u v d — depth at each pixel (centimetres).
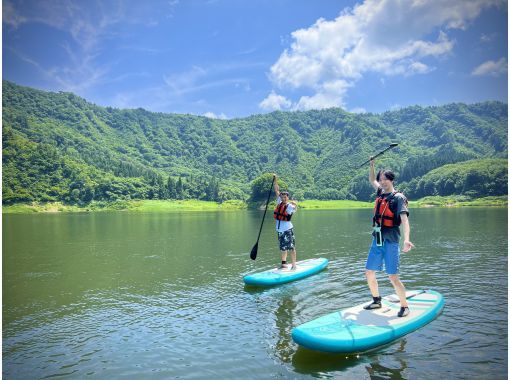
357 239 2361
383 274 1274
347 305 941
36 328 844
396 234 749
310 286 1130
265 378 593
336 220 4484
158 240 2491
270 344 721
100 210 11881
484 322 793
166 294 1108
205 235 2808
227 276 1328
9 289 1195
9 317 923
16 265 1598
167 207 12531
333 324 721
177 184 15200
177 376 609
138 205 12888
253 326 818
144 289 1172
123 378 608
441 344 690
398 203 735
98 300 1062
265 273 1210
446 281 1159
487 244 1933
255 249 1280
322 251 1844
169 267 1512
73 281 1296
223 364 645
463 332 741
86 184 12912
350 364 629
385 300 856
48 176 12750
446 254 1638
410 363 626
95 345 742
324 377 591
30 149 13175
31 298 1090
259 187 12231
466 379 574
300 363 639
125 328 834
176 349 712
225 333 782
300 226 3516
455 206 9019
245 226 3734
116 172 16488
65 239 2620
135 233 3048
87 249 2073
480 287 1082
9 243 2394
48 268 1526
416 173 14100
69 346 740
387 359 641
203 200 14988
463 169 11262
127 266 1548
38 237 2775
